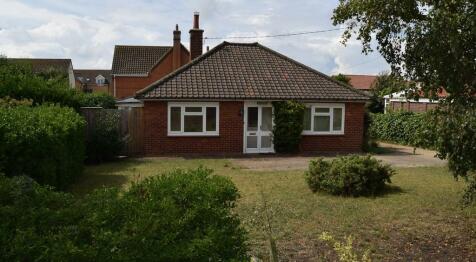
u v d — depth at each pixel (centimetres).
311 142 2183
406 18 694
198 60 2267
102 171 1543
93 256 342
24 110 1058
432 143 707
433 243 762
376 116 3016
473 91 652
